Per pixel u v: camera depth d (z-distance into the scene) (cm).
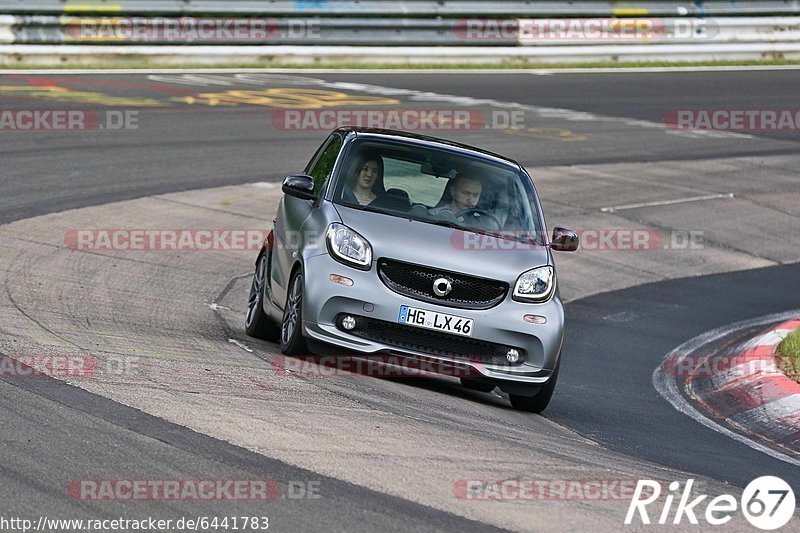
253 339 3262
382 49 9450
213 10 8969
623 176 6775
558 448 2439
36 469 1845
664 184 6712
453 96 8438
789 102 9144
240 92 7962
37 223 4547
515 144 7175
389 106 7844
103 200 5109
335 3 9331
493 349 2844
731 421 3109
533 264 2928
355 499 1852
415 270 2825
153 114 7019
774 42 10738
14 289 3456
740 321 4516
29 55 8312
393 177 3091
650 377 3597
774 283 5219
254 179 5869
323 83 8531
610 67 10056
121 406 2236
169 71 8562
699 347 4062
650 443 2709
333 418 2334
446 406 2714
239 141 6606
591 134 7700
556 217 5869
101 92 7544
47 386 2328
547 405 3016
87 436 2028
